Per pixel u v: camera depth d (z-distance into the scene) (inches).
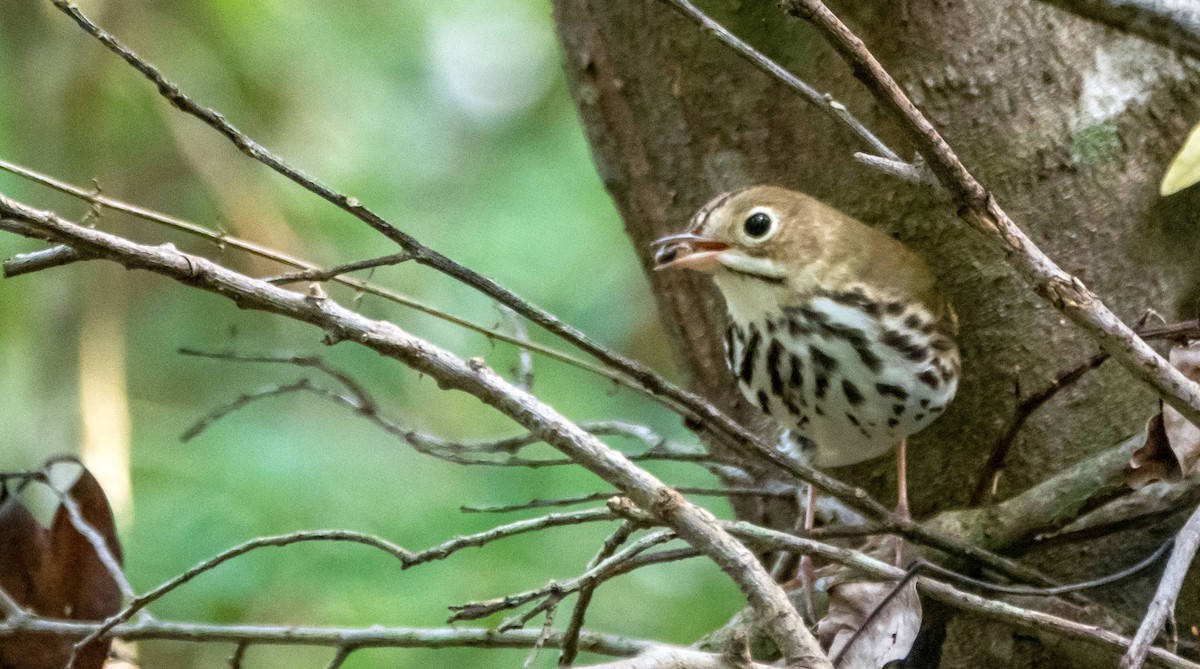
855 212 335.0
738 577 227.8
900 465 333.4
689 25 333.4
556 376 645.9
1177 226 320.2
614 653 304.3
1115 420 319.3
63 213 620.1
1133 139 317.4
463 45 778.2
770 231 327.0
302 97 688.4
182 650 627.8
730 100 337.1
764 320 332.5
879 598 280.1
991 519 309.4
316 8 724.7
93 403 601.0
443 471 615.5
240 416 633.6
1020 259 222.2
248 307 230.4
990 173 316.2
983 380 329.1
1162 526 306.5
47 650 300.8
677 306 378.6
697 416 289.3
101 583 306.3
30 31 626.8
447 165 741.9
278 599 529.0
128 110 649.0
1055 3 227.5
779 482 362.6
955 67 312.5
